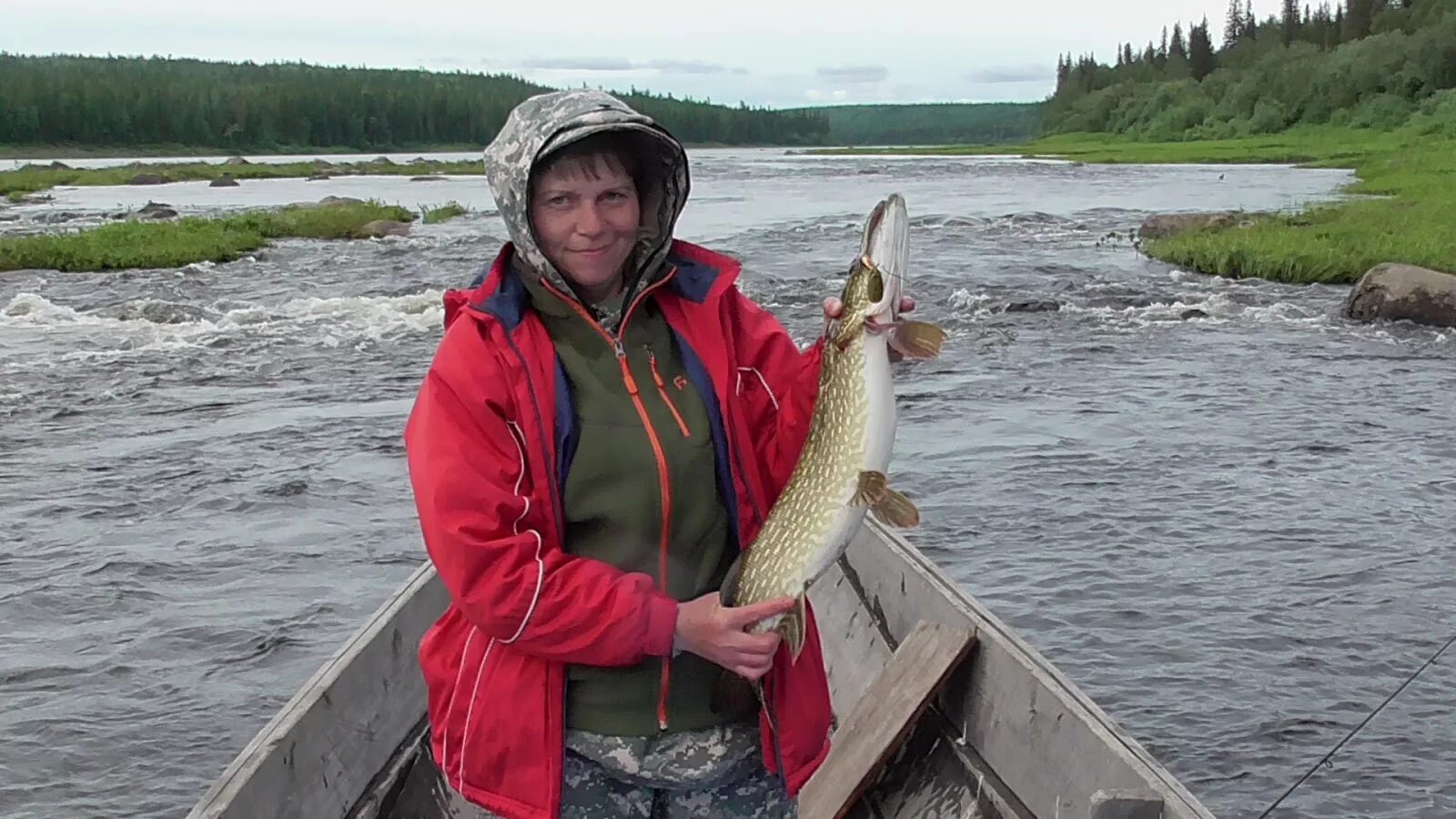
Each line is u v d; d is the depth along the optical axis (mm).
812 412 2787
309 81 169000
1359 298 17859
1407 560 8516
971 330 17359
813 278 22391
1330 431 11883
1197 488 10156
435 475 2334
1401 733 6234
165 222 31391
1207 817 2615
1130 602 7852
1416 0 113750
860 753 3867
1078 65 171250
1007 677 3672
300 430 12547
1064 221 33594
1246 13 153250
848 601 5344
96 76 144625
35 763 6156
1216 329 17328
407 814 3779
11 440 12188
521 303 2504
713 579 2584
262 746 3197
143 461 11469
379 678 3973
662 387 2537
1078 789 3170
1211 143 95562
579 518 2488
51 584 8516
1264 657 7066
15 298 20031
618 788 2531
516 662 2465
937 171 71375
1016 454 11203
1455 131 68312
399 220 36500
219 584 8547
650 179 2609
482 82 186250
